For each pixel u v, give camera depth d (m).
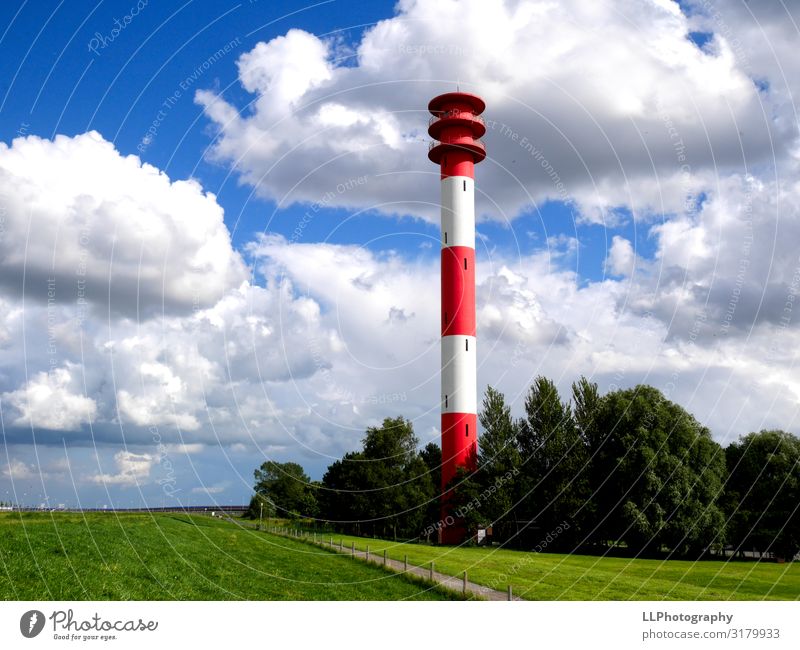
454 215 75.94
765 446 75.50
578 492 71.81
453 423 72.06
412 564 49.12
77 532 39.72
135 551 38.16
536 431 76.69
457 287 74.25
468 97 77.81
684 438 69.81
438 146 76.81
